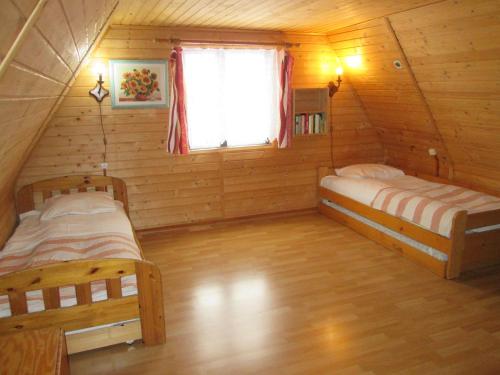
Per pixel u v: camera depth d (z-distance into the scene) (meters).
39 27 1.00
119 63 4.12
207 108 4.55
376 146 5.50
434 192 4.20
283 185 5.12
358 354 2.44
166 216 4.66
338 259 3.83
